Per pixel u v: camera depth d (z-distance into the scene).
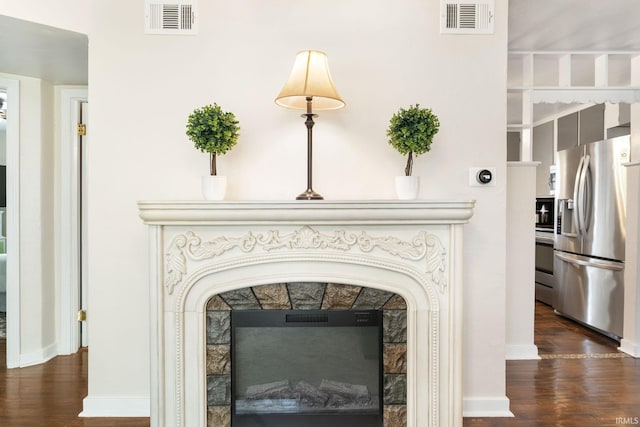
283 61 2.26
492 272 2.27
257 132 2.26
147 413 2.23
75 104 3.06
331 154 2.27
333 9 2.26
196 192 2.25
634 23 2.92
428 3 2.26
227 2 2.24
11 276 2.82
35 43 2.29
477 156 2.26
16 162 2.81
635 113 3.23
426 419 2.03
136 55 2.22
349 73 2.26
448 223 1.96
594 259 3.66
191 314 2.01
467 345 2.27
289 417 2.04
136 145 2.23
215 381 2.03
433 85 2.26
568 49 3.36
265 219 1.92
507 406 2.25
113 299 2.24
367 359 2.06
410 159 2.10
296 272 2.00
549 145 5.14
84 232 3.14
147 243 2.24
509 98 4.36
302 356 2.07
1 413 2.23
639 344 3.17
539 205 5.22
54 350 3.05
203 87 2.24
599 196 3.60
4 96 3.21
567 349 3.31
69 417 2.20
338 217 1.92
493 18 2.26
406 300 2.02
